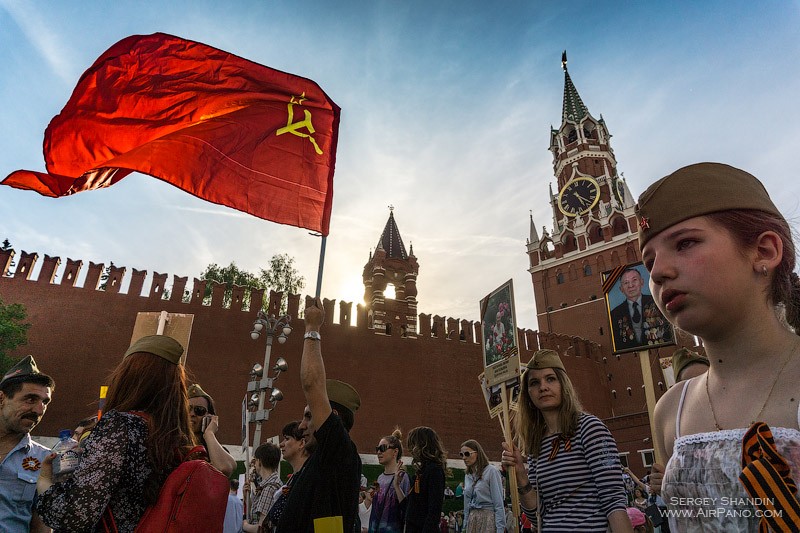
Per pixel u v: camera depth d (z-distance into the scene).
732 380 1.24
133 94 4.65
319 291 3.06
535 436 3.34
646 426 30.34
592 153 51.88
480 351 35.12
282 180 4.83
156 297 26.55
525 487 3.36
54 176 4.27
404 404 30.89
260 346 27.86
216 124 4.81
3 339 20.73
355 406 3.61
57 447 3.50
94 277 25.56
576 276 46.69
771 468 0.98
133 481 2.07
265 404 26.20
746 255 1.18
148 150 4.50
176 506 2.06
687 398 1.43
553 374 3.26
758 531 1.04
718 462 1.15
